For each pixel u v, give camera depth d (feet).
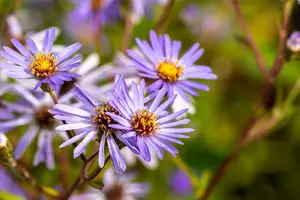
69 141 0.81
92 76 1.06
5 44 1.10
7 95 1.12
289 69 1.35
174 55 0.92
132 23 1.22
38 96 1.01
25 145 1.00
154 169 1.25
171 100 0.84
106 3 1.22
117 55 1.10
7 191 1.09
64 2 1.31
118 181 1.19
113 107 0.83
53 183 1.09
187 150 1.34
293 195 1.40
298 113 1.39
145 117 0.82
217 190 1.38
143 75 0.89
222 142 1.39
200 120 1.38
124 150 1.11
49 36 0.84
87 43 1.29
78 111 0.83
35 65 0.82
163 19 1.17
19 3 1.21
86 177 0.86
